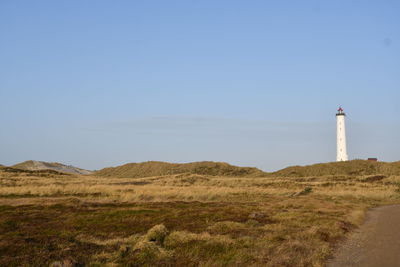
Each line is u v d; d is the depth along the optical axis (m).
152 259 11.71
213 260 11.66
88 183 55.91
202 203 31.23
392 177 68.81
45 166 118.44
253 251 12.84
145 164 132.62
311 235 15.70
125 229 17.03
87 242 13.84
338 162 100.31
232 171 117.31
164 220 19.95
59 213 22.11
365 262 11.57
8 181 49.25
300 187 58.16
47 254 11.80
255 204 30.91
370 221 22.47
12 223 18.00
